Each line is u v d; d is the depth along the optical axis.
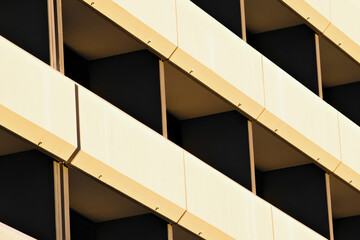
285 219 41.62
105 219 37.34
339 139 45.41
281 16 44.91
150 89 37.72
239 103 40.78
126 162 34.66
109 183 34.53
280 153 44.31
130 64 37.91
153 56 37.88
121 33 36.69
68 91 32.97
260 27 45.62
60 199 33.19
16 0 33.94
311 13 45.00
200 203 37.47
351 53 47.56
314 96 44.28
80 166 33.62
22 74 31.69
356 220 49.34
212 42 39.25
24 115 31.59
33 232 33.09
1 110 31.19
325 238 43.84
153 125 37.47
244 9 43.53
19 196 33.34
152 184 35.53
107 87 37.97
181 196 36.69
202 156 41.66
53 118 32.38
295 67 45.59
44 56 33.38
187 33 38.19
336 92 50.03
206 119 41.78
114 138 34.34
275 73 42.28
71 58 37.59
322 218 45.00
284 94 42.62
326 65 48.62
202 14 38.97
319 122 44.34
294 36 45.75
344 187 46.91
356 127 46.56
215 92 39.97
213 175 38.28
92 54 37.91
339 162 45.31
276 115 42.03
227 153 41.47
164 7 37.34
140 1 36.41
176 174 36.59
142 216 37.19
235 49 40.31
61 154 32.97
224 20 42.06
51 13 33.66
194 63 38.50
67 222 33.22
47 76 32.38
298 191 45.34
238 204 39.25
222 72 39.56
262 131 42.62
